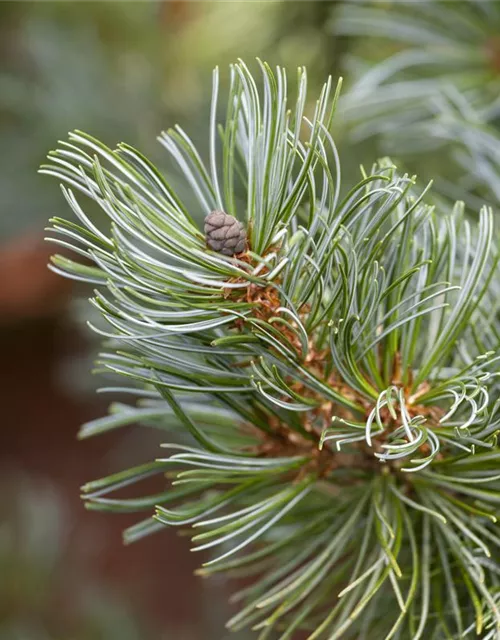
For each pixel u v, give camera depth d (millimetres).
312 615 642
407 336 575
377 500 578
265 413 591
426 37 723
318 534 604
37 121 1108
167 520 561
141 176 551
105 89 1147
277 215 546
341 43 920
